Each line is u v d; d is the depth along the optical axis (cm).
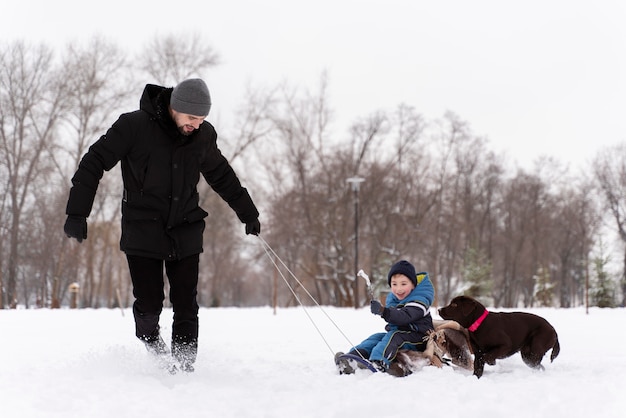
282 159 4312
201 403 391
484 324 512
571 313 1728
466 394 398
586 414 357
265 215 4300
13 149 3847
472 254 4397
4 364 545
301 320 1346
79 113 3881
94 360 486
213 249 5216
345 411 364
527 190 5909
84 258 4591
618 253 5566
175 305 502
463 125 5181
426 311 539
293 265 4562
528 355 532
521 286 6353
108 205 4319
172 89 495
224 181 545
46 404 370
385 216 4462
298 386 447
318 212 4222
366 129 4441
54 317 1360
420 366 517
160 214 488
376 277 4322
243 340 874
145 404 383
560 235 6150
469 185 5378
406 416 360
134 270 489
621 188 5638
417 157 4709
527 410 370
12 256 3834
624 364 565
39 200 4041
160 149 484
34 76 3847
